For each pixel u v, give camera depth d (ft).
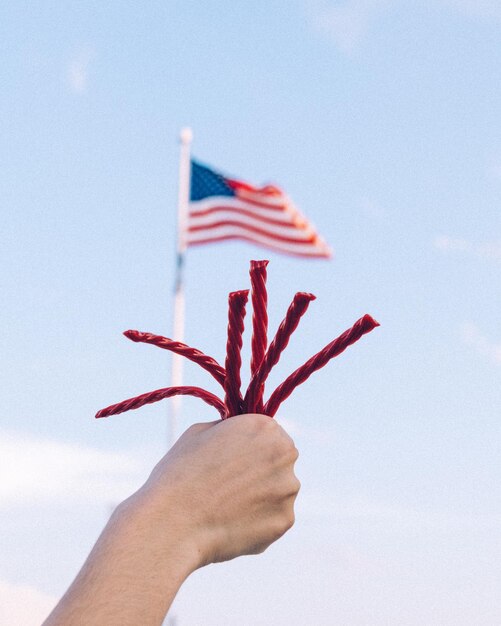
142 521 1.82
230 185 18.83
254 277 2.15
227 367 2.17
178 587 1.78
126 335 2.20
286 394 2.19
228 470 1.93
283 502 1.99
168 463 1.97
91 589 1.72
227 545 1.92
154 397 2.26
